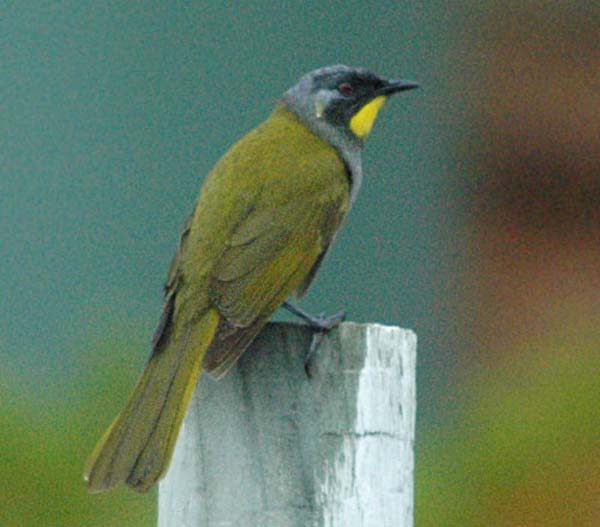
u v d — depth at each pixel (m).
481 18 14.22
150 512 8.95
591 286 13.99
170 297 7.04
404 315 14.30
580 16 13.86
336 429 6.00
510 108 14.11
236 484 6.04
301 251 7.36
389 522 6.09
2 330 13.98
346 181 7.82
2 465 8.95
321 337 6.04
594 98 13.94
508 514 9.11
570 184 14.07
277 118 8.29
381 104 8.48
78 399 9.17
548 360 9.37
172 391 6.28
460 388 13.66
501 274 14.19
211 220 7.24
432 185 14.37
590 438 9.14
